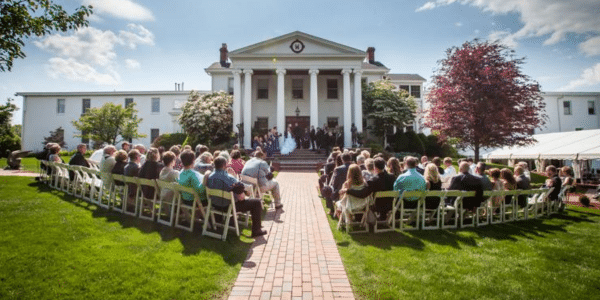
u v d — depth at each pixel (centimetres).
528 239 568
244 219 659
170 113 3100
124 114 2697
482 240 552
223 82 2853
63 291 333
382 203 612
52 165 896
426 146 2741
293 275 396
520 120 1481
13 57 725
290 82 2748
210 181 545
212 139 2453
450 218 684
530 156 2036
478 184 651
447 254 475
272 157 2031
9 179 977
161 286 350
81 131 3161
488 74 1475
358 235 574
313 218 696
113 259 412
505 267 430
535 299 344
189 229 549
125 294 333
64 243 460
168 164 604
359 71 2439
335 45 2425
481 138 1527
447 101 1567
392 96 2564
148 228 555
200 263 416
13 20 704
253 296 342
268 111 2725
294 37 2462
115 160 712
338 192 660
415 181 617
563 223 717
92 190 729
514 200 733
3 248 432
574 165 1795
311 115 2411
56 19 778
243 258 448
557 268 429
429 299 337
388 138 2691
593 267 439
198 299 330
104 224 566
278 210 775
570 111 3172
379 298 339
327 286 367
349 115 2412
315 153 2203
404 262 438
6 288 334
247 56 2397
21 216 587
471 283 377
